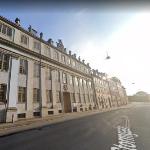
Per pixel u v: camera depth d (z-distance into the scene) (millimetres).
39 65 25656
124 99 91938
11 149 7473
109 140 8594
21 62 22031
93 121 17531
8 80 19109
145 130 11477
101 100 53562
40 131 11875
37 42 26234
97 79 53906
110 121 17188
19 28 22359
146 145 7547
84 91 41844
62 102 29938
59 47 33969
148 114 25062
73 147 7363
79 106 36688
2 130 12859
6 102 18250
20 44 22156
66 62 34969
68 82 33969
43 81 25453
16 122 17453
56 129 12594
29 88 22219
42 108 23688
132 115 24188
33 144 8148
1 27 19797
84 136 9703
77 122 16969
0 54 19031
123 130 11539
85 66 46281
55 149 7148
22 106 20625
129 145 7570
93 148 7133
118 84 84125
